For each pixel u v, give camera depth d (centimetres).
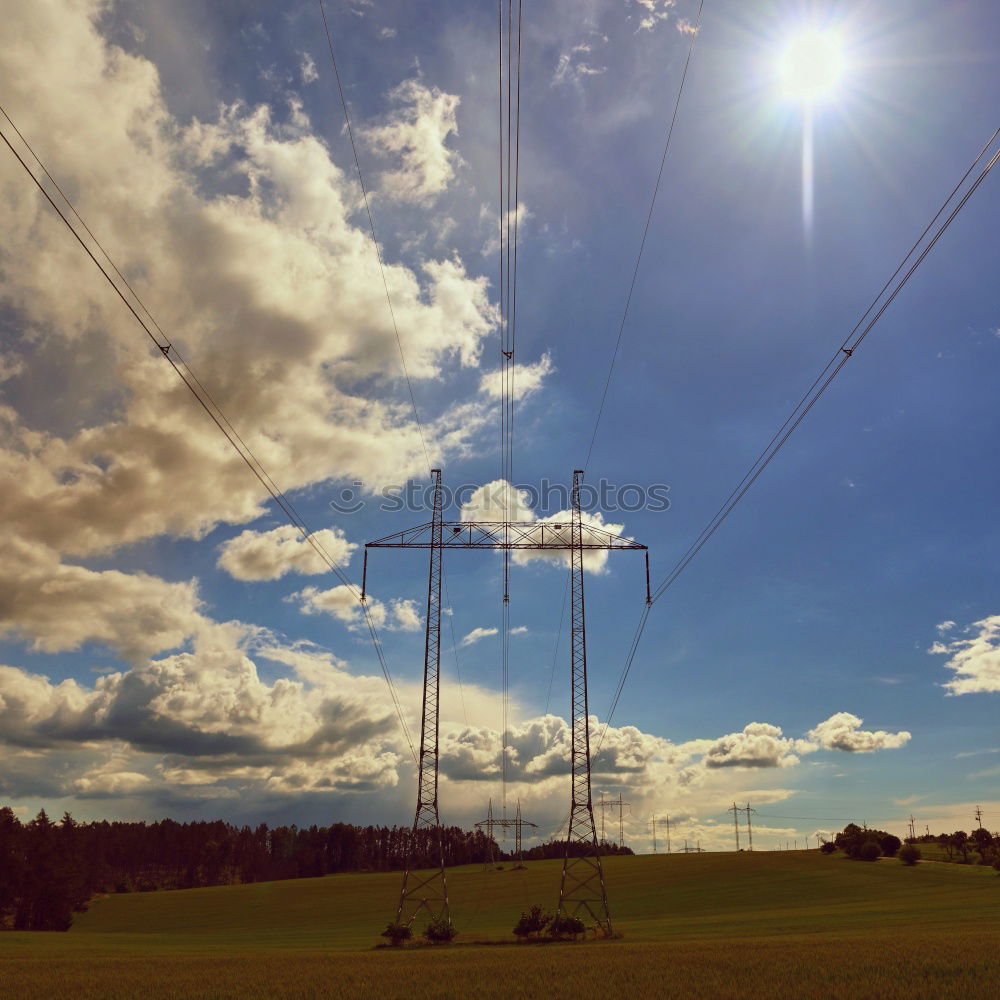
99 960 5131
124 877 19712
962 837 17025
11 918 11806
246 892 15550
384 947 6594
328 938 8438
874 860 15138
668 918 9156
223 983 3528
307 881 17388
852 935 5562
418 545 6681
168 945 7412
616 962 4059
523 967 3969
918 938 4866
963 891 10769
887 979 3058
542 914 6762
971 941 4491
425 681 6875
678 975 3422
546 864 18088
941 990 2772
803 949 4297
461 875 16525
